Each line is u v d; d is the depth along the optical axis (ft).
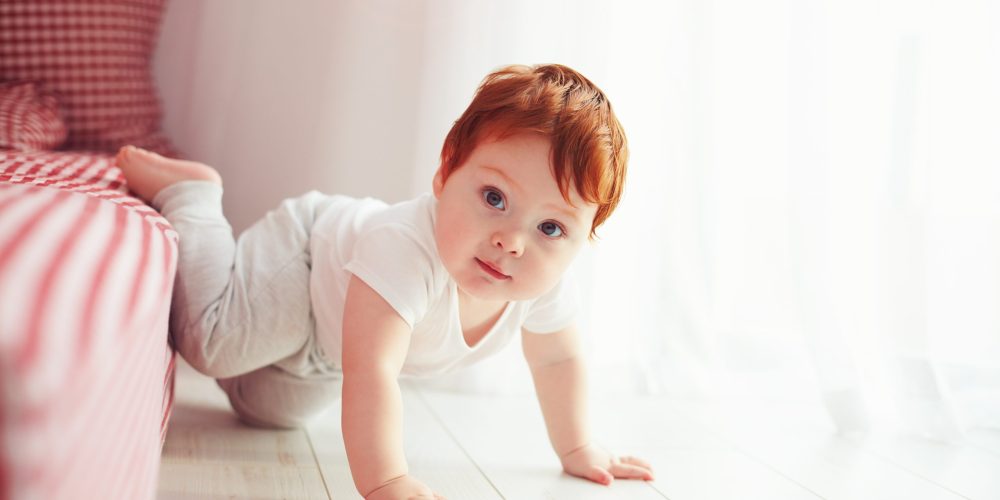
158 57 5.80
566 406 3.66
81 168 3.87
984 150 4.96
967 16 4.91
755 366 5.49
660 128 5.27
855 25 4.93
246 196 5.73
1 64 5.06
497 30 5.07
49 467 1.30
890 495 3.68
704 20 5.26
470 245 2.90
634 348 5.31
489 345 3.54
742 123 5.36
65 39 5.10
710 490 3.59
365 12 5.55
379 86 5.59
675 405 5.07
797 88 4.88
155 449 2.39
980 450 4.49
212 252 3.44
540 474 3.60
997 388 5.07
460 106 5.11
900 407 4.72
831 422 4.88
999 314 5.06
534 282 2.95
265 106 5.69
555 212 2.88
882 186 4.90
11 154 4.00
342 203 3.79
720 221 5.39
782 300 5.48
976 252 5.05
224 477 3.19
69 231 1.82
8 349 1.26
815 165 4.82
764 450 4.27
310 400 3.81
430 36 5.16
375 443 2.87
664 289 5.38
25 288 1.41
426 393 4.92
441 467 3.59
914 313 4.74
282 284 3.48
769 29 5.32
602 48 5.11
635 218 5.24
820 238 4.78
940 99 4.91
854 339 4.81
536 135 2.86
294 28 5.65
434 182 3.15
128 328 1.69
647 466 3.70
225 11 5.68
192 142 5.77
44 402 1.28
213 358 3.38
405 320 3.04
